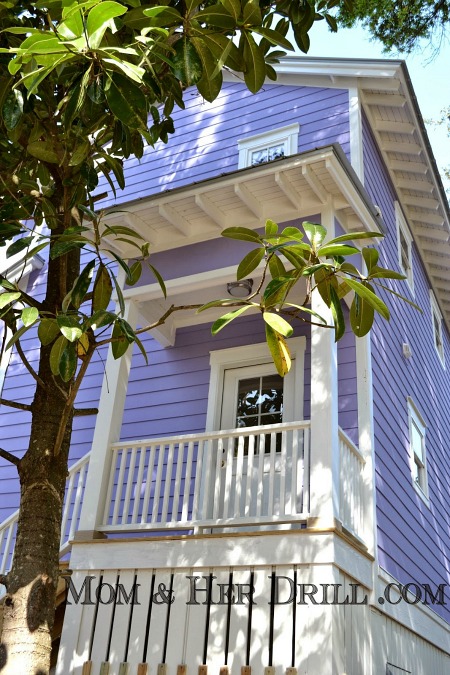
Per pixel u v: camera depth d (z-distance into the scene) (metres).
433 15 7.91
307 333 6.95
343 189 5.74
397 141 8.77
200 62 2.53
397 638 5.98
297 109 8.56
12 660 2.18
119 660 4.75
